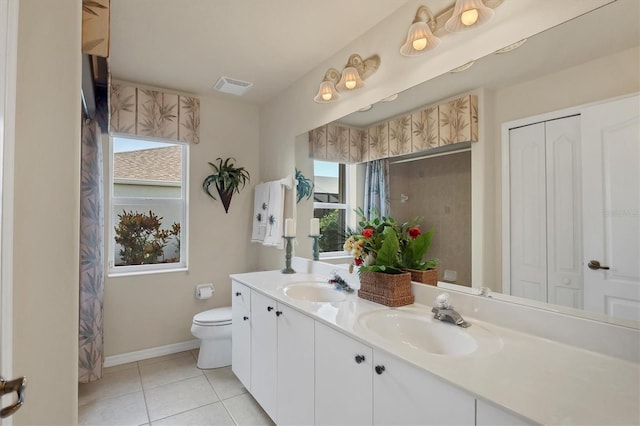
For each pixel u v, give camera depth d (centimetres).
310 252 256
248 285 221
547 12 123
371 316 151
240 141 329
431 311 154
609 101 108
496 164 140
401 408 108
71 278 96
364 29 203
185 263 309
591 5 112
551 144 123
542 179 126
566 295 118
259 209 314
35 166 89
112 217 279
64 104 95
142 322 282
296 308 166
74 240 96
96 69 160
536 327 125
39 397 90
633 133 103
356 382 128
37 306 90
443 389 95
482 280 144
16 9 71
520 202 132
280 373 182
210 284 311
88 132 233
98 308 238
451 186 157
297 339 167
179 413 207
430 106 167
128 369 263
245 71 260
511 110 135
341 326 136
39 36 91
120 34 206
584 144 114
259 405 217
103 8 138
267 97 315
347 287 199
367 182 203
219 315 271
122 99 270
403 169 181
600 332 109
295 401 168
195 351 300
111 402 218
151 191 297
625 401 82
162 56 235
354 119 214
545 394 85
